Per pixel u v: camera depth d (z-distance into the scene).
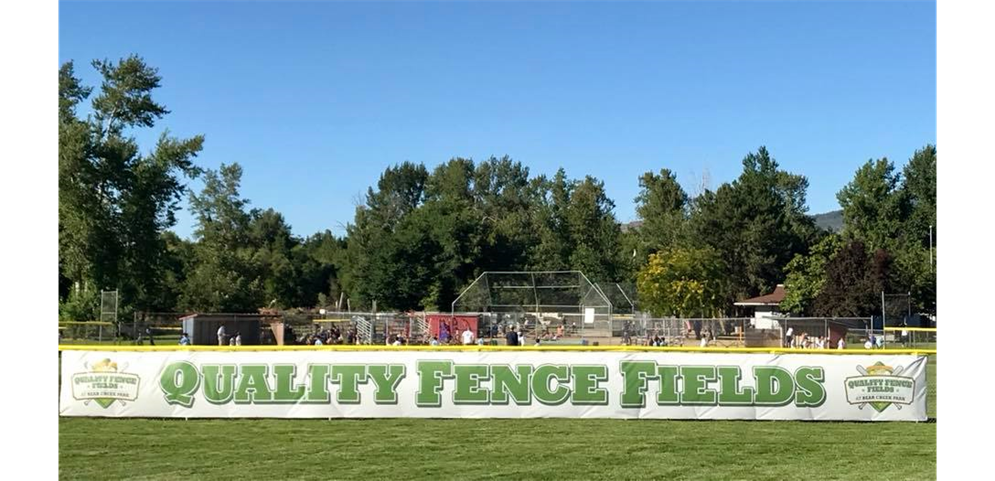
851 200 86.88
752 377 17.53
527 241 98.06
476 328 41.97
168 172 53.31
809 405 17.45
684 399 17.58
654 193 99.12
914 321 51.19
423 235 80.56
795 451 14.07
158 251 52.78
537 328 42.44
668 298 53.75
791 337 36.97
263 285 81.25
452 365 17.78
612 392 17.67
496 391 17.73
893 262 57.72
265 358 17.75
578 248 89.81
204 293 69.88
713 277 56.06
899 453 13.94
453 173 132.50
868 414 17.44
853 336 42.03
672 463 12.99
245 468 12.52
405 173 134.38
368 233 100.38
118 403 17.72
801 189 103.94
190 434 15.65
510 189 127.88
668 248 83.44
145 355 17.80
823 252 63.78
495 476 11.98
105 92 51.31
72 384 17.83
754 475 12.18
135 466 12.64
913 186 86.88
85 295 48.12
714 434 15.77
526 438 15.23
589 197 101.00
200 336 40.31
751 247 83.62
